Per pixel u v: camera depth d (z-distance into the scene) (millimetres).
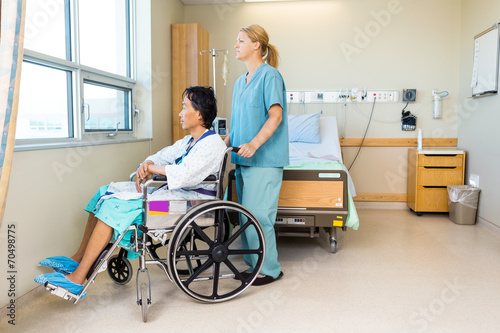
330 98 4570
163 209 1912
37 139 2240
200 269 2018
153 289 2277
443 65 4445
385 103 4535
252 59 2316
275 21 4609
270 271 2340
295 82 4629
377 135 4574
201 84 4332
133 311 1984
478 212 3871
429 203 4172
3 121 1515
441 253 2936
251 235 2281
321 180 2713
